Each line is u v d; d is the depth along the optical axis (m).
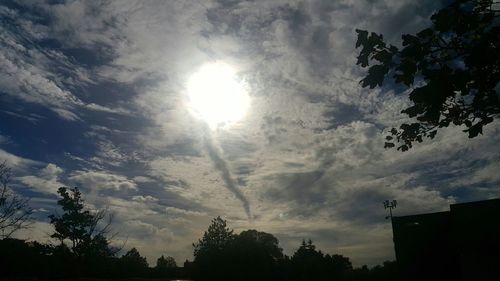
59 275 63.97
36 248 64.19
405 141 7.69
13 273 59.44
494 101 6.05
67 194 67.06
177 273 121.50
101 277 69.62
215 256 92.12
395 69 5.53
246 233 99.94
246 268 90.50
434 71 5.11
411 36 5.36
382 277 76.25
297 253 128.50
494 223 26.19
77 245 65.88
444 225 29.66
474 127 6.51
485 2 5.11
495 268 25.53
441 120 7.06
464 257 26.69
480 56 4.79
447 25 5.09
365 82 5.64
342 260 132.00
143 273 108.06
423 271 29.53
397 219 31.55
